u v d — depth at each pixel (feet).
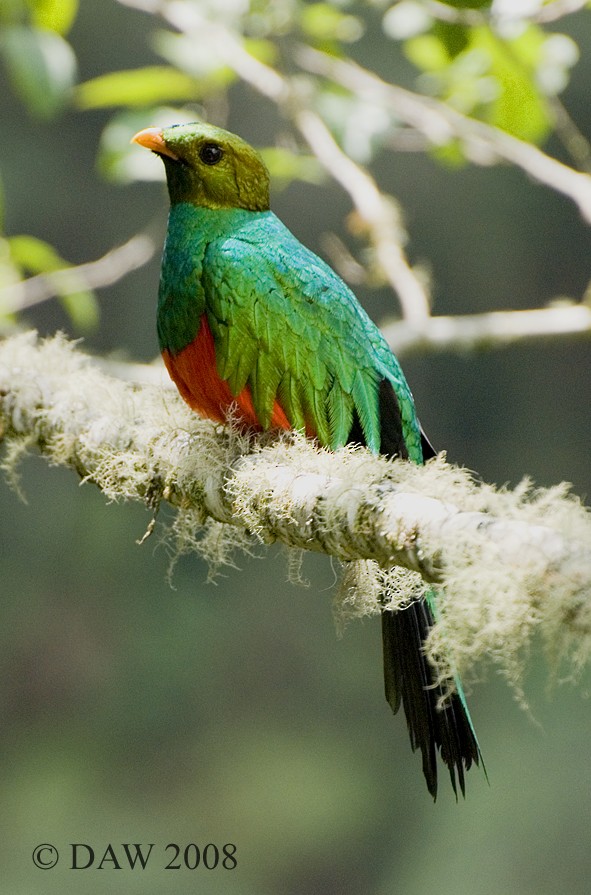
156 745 64.59
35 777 64.23
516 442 74.08
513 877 55.77
